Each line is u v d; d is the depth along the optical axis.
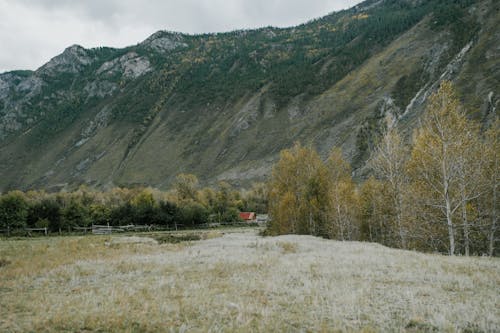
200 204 89.75
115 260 20.98
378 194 40.00
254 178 173.88
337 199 40.75
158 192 110.81
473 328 8.55
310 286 12.90
